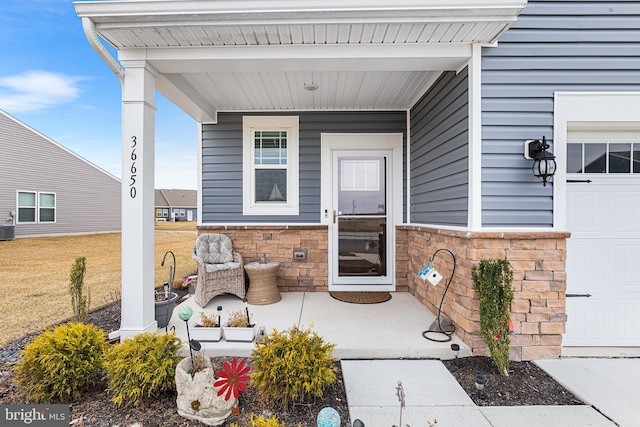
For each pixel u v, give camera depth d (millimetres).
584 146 3047
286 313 3684
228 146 4777
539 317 2746
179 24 2525
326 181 4746
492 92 2816
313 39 2738
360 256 4773
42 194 12891
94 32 2549
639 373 2508
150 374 2020
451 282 3145
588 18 2830
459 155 3072
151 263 2992
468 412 2018
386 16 2479
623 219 3043
